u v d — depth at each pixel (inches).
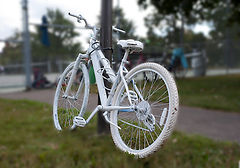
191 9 534.0
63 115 108.0
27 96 394.3
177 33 661.3
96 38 105.6
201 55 663.8
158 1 521.3
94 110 95.0
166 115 80.7
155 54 549.0
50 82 488.7
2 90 485.1
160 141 77.8
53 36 717.9
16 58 511.8
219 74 705.0
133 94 92.0
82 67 105.5
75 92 109.7
